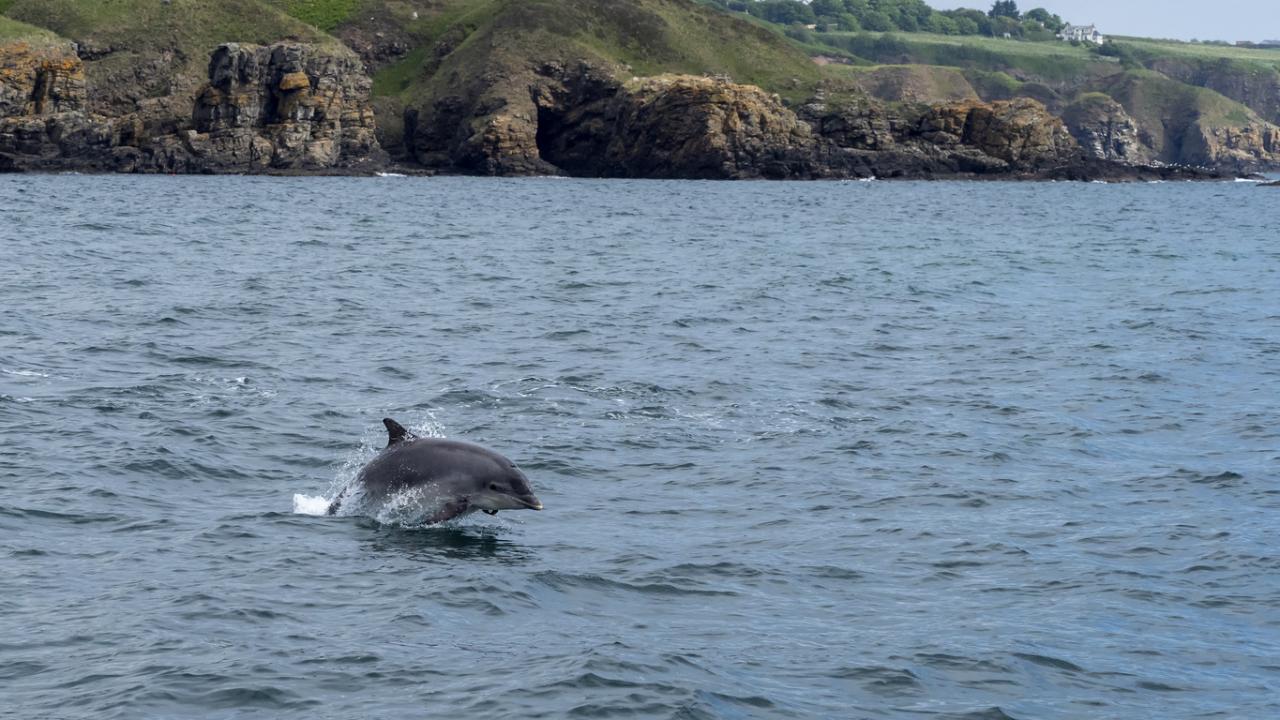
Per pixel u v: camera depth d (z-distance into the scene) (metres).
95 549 21.98
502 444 30.44
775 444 31.19
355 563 21.75
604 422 33.09
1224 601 20.64
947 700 16.75
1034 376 40.75
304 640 18.14
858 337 48.38
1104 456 30.59
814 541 23.69
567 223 116.56
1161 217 146.62
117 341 42.16
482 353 42.78
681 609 19.98
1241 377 40.72
